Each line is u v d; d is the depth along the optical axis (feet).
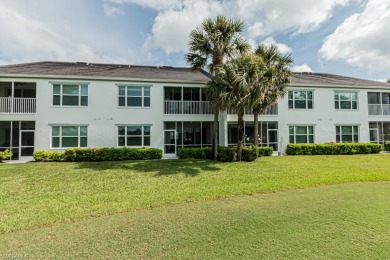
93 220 19.17
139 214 20.49
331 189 28.60
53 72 56.85
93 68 65.98
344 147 64.64
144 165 44.37
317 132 68.59
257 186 30.01
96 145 56.65
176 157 58.90
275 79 50.49
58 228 17.54
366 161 51.75
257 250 13.67
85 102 56.65
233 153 49.47
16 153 54.80
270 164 46.19
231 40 50.78
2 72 52.49
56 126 55.06
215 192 27.55
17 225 18.21
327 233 15.99
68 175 36.22
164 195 26.43
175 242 14.82
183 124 63.82
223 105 47.09
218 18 50.21
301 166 44.34
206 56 52.13
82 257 13.04
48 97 54.75
